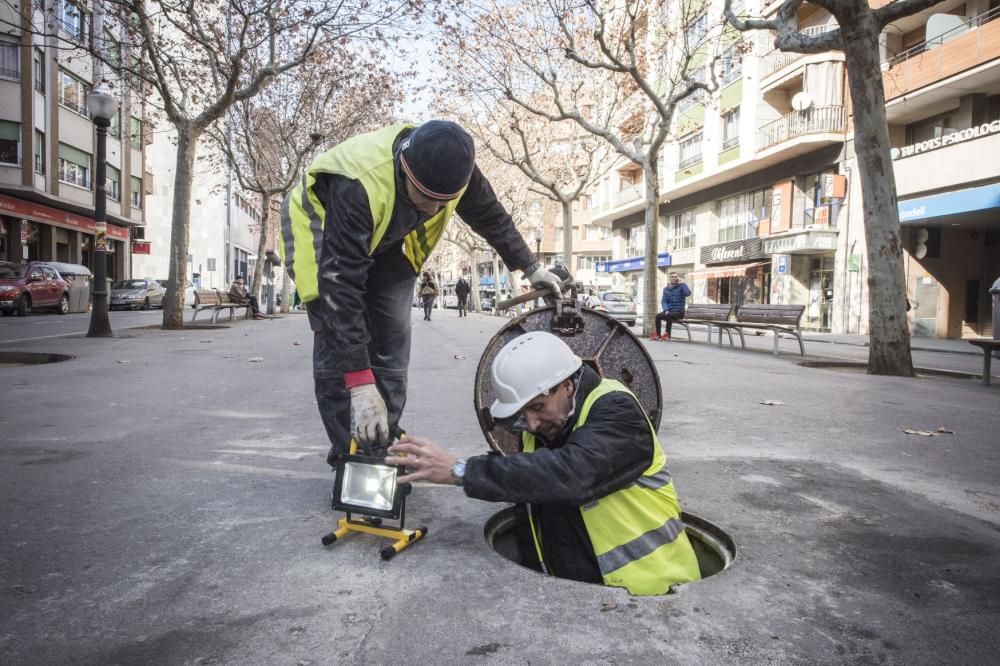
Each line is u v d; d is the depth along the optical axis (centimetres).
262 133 2619
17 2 2531
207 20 1614
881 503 299
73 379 646
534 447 239
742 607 193
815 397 625
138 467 334
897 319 848
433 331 1708
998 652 172
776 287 2641
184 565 216
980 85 1900
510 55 1905
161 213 5053
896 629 183
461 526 254
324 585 202
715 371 836
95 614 183
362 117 2441
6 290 2142
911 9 783
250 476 320
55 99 2834
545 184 2523
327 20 1392
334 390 263
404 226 236
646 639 173
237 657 162
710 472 347
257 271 2431
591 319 293
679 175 3228
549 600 193
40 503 277
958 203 1902
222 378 675
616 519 221
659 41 2169
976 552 241
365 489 234
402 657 162
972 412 554
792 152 2472
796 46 898
